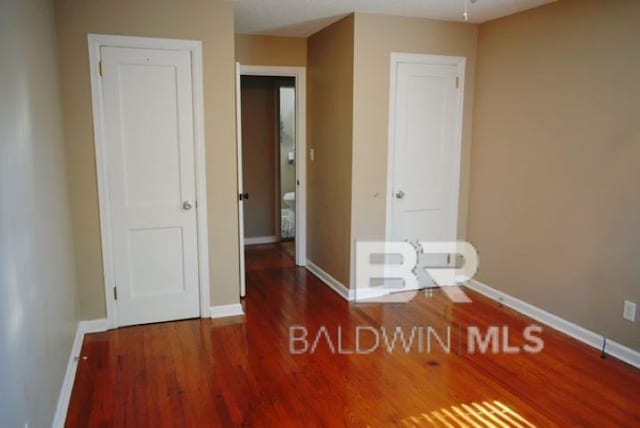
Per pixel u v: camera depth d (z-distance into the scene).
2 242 1.56
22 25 2.09
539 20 3.60
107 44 3.25
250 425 2.43
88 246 3.42
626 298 3.08
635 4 2.92
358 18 3.84
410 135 4.18
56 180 2.79
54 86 2.93
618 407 2.59
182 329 3.58
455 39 4.17
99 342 3.35
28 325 1.87
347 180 4.14
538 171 3.69
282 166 6.52
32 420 1.88
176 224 3.62
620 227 3.09
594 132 3.22
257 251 5.99
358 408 2.59
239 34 4.62
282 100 6.36
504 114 3.99
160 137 3.47
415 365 3.05
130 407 2.58
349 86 3.99
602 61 3.14
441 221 4.43
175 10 3.37
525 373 2.95
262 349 3.27
